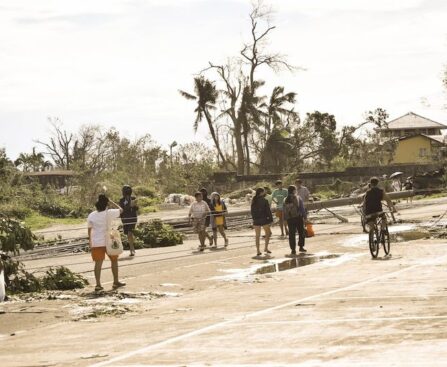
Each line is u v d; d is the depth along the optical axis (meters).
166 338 11.13
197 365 8.82
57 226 50.16
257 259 24.98
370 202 23.69
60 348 11.09
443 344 8.95
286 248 28.27
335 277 18.72
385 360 8.25
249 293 16.59
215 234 30.44
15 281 19.77
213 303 15.26
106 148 86.75
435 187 67.31
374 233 23.48
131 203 28.30
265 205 26.27
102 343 11.21
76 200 63.47
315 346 9.52
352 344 9.44
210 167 85.31
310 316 12.25
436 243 26.66
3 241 20.03
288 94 105.50
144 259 26.61
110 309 15.49
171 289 18.72
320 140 111.19
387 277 17.88
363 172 81.19
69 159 112.94
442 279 16.78
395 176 68.88
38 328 13.76
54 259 28.52
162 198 75.81
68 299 17.38
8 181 60.25
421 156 106.25
